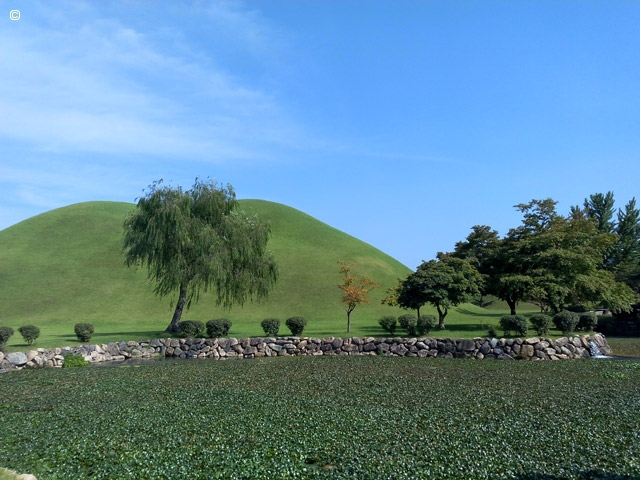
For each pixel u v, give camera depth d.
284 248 71.44
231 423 13.09
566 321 31.58
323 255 69.38
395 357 29.94
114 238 70.12
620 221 67.81
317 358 29.94
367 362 27.20
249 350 32.50
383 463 9.91
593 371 22.86
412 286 37.03
